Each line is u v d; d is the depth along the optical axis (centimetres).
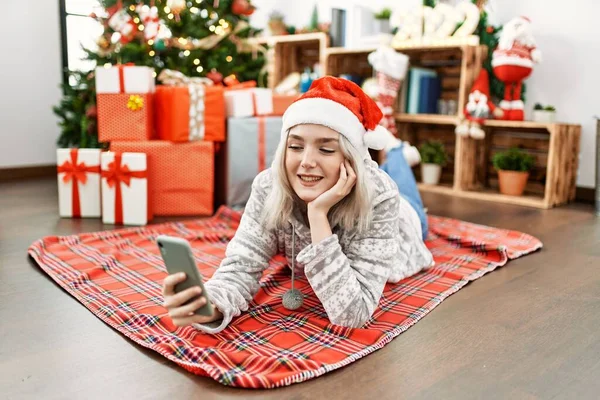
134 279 159
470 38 326
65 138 336
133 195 234
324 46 391
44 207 268
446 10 334
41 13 376
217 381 101
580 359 115
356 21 378
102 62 304
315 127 109
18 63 369
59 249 188
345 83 115
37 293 148
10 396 96
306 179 112
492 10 346
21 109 373
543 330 130
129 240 204
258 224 126
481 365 111
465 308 144
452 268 178
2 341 118
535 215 277
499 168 323
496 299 151
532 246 208
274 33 434
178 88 249
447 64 366
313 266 113
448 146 374
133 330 122
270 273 160
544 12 327
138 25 309
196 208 261
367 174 115
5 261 176
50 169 390
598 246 215
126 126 251
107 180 233
